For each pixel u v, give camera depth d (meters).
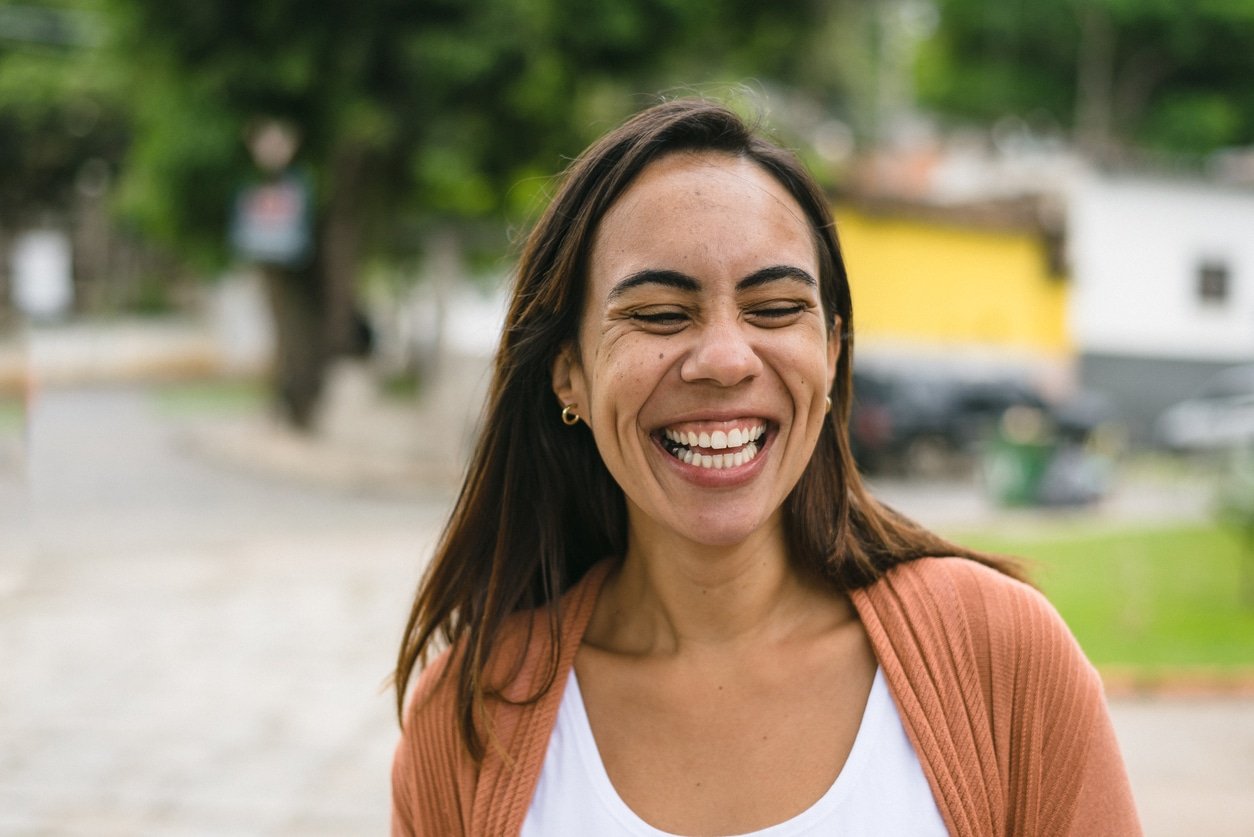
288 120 12.59
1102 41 28.48
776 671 1.32
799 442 1.28
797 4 14.42
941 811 1.23
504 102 11.86
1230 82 28.70
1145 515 12.04
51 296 19.05
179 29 11.84
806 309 1.27
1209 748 5.11
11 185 24.88
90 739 5.09
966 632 1.30
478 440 1.51
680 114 1.29
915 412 14.48
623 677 1.36
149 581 8.28
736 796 1.27
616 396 1.27
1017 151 25.38
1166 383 20.27
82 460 14.41
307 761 4.84
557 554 1.47
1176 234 20.20
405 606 7.55
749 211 1.25
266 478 13.29
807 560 1.39
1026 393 15.40
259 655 6.43
